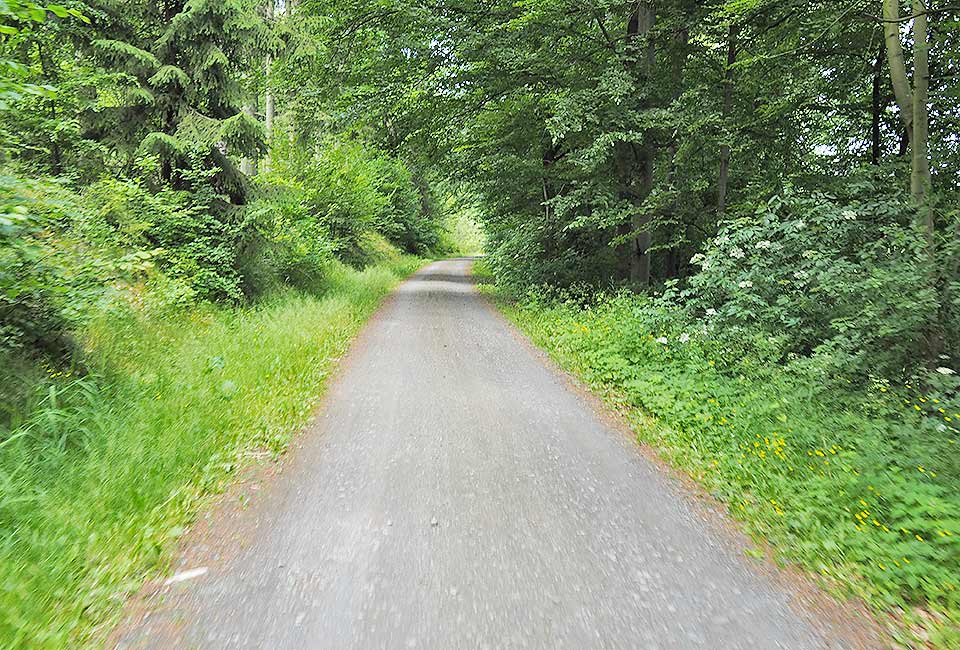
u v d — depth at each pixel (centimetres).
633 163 1430
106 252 797
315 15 1488
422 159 1830
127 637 281
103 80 1052
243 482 470
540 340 1125
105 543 353
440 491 466
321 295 1514
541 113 1501
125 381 606
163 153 1084
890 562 347
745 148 1278
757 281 825
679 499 464
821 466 477
